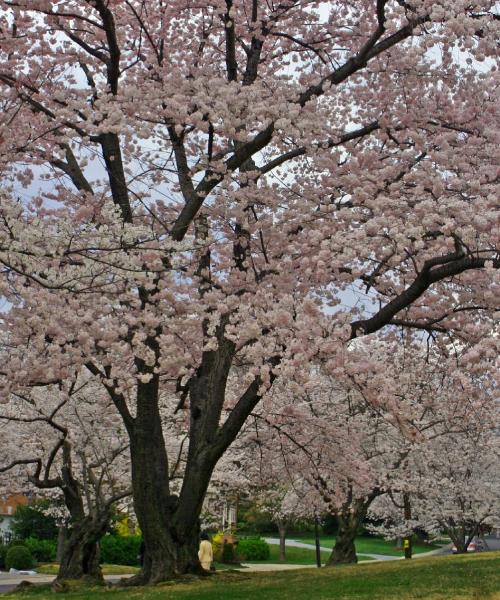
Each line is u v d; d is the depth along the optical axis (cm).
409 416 908
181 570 1148
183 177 1292
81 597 1048
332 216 1037
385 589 936
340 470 1404
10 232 767
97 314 987
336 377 894
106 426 1506
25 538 3488
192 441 1206
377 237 924
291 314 905
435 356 1368
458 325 1130
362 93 1263
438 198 955
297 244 1076
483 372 882
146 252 887
